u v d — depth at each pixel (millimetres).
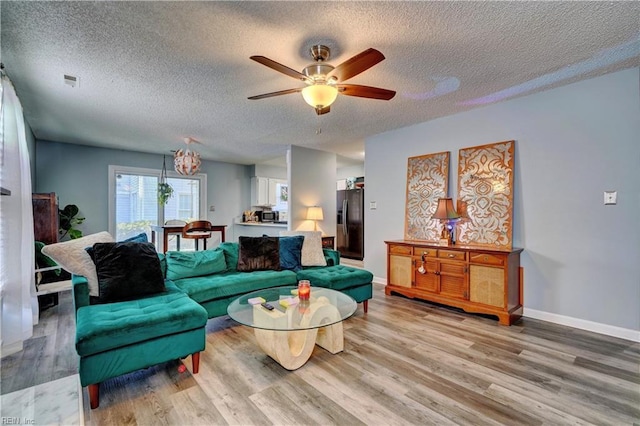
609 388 1925
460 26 2004
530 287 3201
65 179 5301
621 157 2697
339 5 1791
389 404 1773
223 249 3535
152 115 3771
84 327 1765
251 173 7828
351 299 2584
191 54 2344
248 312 2266
